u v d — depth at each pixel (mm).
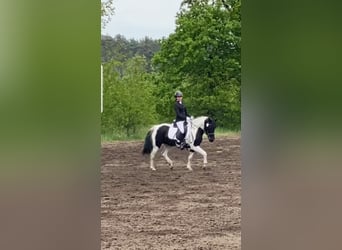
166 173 4840
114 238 4848
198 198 4848
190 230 4855
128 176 4852
